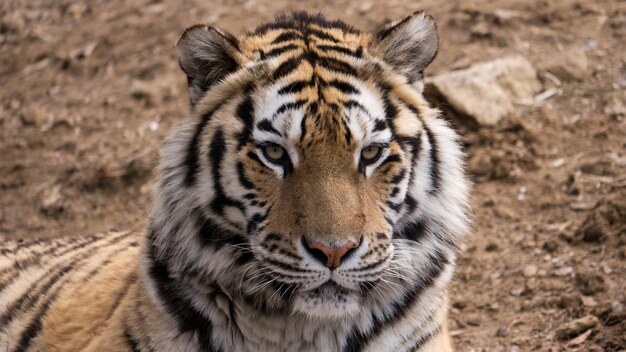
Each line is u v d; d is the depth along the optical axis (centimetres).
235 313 693
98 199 1374
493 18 1558
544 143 1277
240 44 712
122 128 1509
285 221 652
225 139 671
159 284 694
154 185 715
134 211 1330
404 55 721
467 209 749
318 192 645
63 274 867
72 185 1405
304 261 643
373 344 704
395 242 693
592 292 991
